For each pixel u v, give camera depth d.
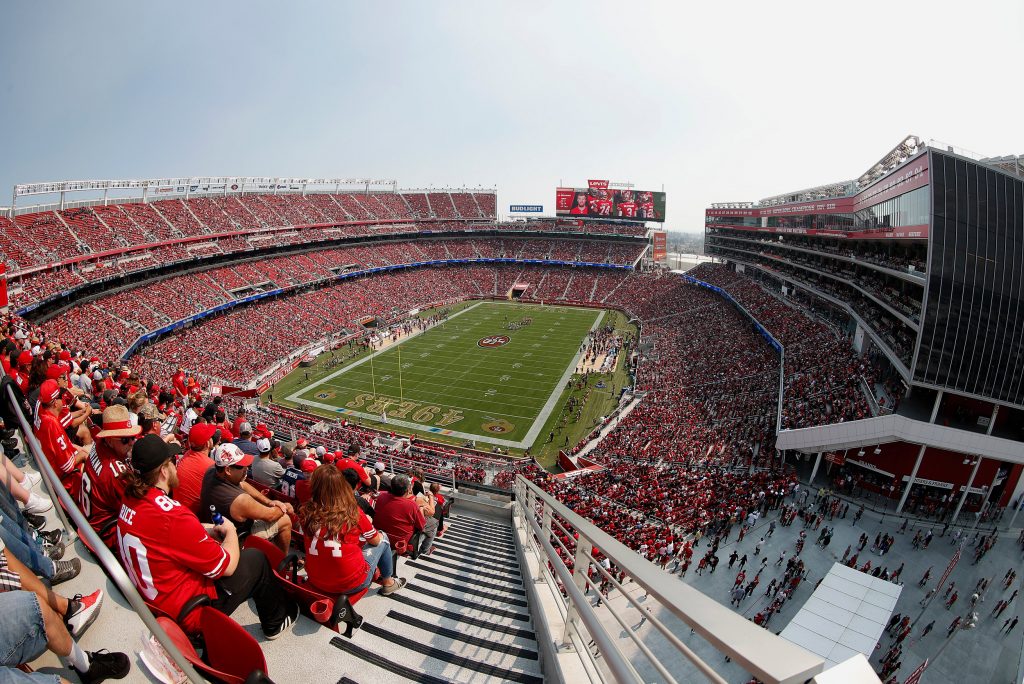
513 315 91.00
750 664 1.66
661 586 2.68
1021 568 24.73
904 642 20.06
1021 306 30.61
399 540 9.31
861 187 48.09
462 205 128.88
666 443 39.62
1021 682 17.77
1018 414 32.75
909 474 29.89
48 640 3.46
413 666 5.55
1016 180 30.67
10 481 6.15
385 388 57.22
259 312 73.88
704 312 77.19
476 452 42.59
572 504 27.22
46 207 64.25
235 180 92.06
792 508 28.36
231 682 4.26
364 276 98.50
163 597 4.43
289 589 5.95
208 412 13.98
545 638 5.54
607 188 110.12
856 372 39.69
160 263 68.94
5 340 15.09
